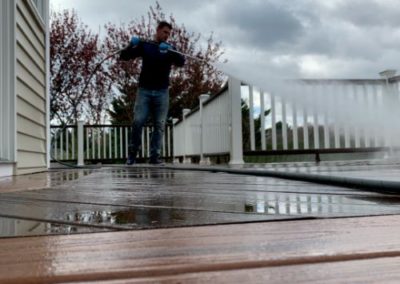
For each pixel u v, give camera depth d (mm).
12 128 2994
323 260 479
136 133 5402
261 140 4816
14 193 1428
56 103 12742
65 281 421
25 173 3453
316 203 1024
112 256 502
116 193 1405
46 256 506
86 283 417
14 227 706
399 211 848
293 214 813
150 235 628
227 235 621
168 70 5336
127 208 962
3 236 627
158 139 5449
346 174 2082
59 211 916
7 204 1066
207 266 458
